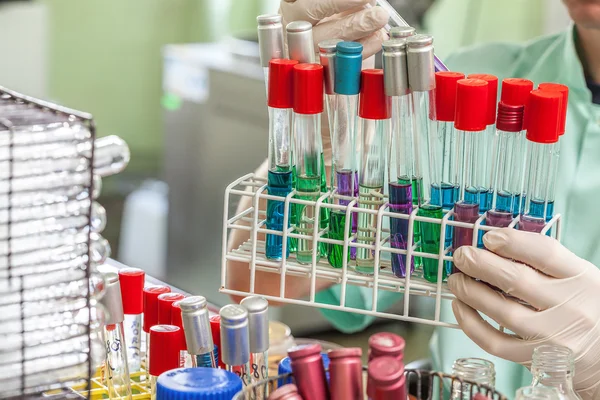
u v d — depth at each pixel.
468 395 0.79
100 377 0.98
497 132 0.90
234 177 3.07
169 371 0.82
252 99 2.93
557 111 0.85
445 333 1.58
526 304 0.94
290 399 0.72
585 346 0.91
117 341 0.95
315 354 0.74
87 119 0.69
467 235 0.90
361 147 0.91
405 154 0.89
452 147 0.91
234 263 1.44
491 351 0.92
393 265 0.91
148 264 3.64
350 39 1.05
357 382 0.72
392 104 0.89
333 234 0.92
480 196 0.92
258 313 0.84
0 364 0.69
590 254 1.49
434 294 0.91
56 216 0.70
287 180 0.92
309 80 0.88
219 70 3.03
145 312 0.99
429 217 0.89
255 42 3.15
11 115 0.71
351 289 1.54
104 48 4.47
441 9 3.34
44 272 0.70
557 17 3.38
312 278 0.90
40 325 0.71
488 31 3.42
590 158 1.50
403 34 0.87
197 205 3.27
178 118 3.28
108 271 0.97
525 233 0.89
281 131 0.93
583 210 1.49
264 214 0.99
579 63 1.53
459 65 1.74
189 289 3.31
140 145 4.62
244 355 0.83
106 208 3.97
